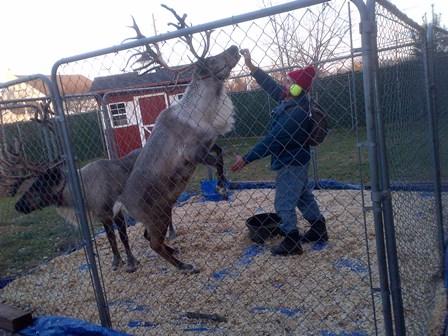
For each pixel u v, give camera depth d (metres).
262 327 3.35
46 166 5.25
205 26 2.49
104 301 3.47
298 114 3.90
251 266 4.53
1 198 5.99
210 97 4.36
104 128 6.54
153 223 4.71
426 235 3.59
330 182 7.30
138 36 3.66
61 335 3.46
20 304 4.46
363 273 4.00
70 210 5.22
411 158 3.06
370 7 2.10
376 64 2.13
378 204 2.23
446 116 4.86
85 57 3.00
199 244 5.37
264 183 7.87
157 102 5.61
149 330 3.57
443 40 4.36
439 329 3.06
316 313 3.43
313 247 4.77
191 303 3.94
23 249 6.37
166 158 4.64
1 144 5.36
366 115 2.18
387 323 2.35
